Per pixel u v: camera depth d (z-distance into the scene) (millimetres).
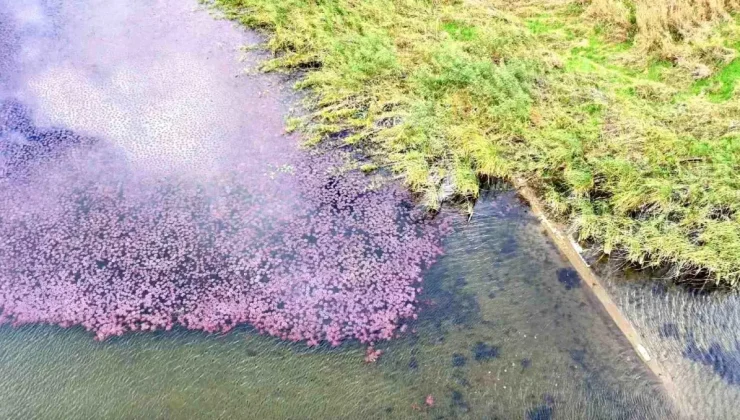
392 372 5879
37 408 5641
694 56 8734
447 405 5656
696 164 7348
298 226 7129
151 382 5781
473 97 8383
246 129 8445
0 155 8078
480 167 7660
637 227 6973
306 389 5730
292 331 6168
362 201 7426
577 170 7410
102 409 5605
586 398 5703
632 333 6156
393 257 6840
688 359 5953
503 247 6984
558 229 7117
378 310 6363
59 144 8227
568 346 6078
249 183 7648
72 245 6918
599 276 6656
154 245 6910
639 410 5617
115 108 8789
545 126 7930
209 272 6652
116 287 6512
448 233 7121
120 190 7562
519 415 5609
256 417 5531
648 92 8258
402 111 8391
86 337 6125
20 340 6109
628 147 7531
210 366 5895
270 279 6582
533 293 6535
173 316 6277
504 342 6121
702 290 6465
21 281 6582
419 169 7547
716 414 5586
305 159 7980
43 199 7453
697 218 6855
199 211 7293
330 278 6602
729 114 7828
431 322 6289
